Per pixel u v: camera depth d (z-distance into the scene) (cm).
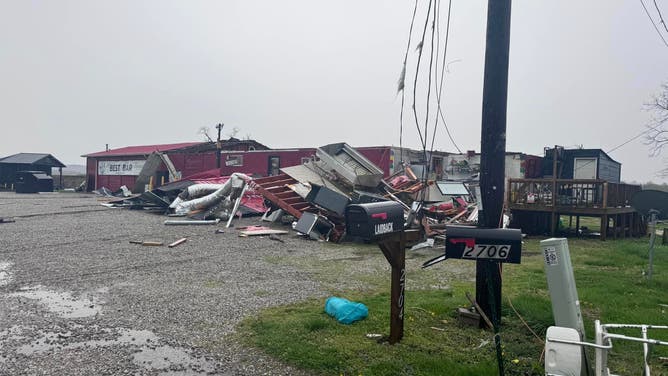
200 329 524
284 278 808
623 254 1120
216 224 1647
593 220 2319
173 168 3019
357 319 535
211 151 3159
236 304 629
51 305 625
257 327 521
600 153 2289
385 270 891
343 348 452
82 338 495
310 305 621
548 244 427
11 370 411
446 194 1683
